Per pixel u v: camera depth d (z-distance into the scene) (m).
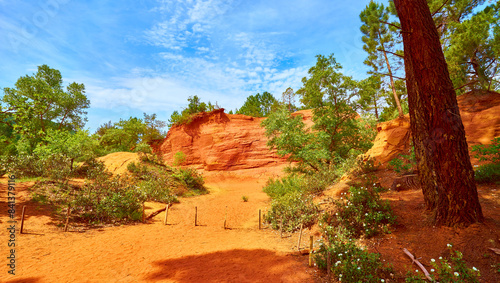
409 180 8.57
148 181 17.34
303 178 14.36
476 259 4.14
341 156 16.45
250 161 33.16
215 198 18.19
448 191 5.23
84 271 5.51
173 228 10.25
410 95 6.28
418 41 5.61
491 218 5.09
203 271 5.41
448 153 5.22
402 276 4.20
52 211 9.91
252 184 27.97
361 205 6.59
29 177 13.69
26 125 12.27
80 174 17.41
